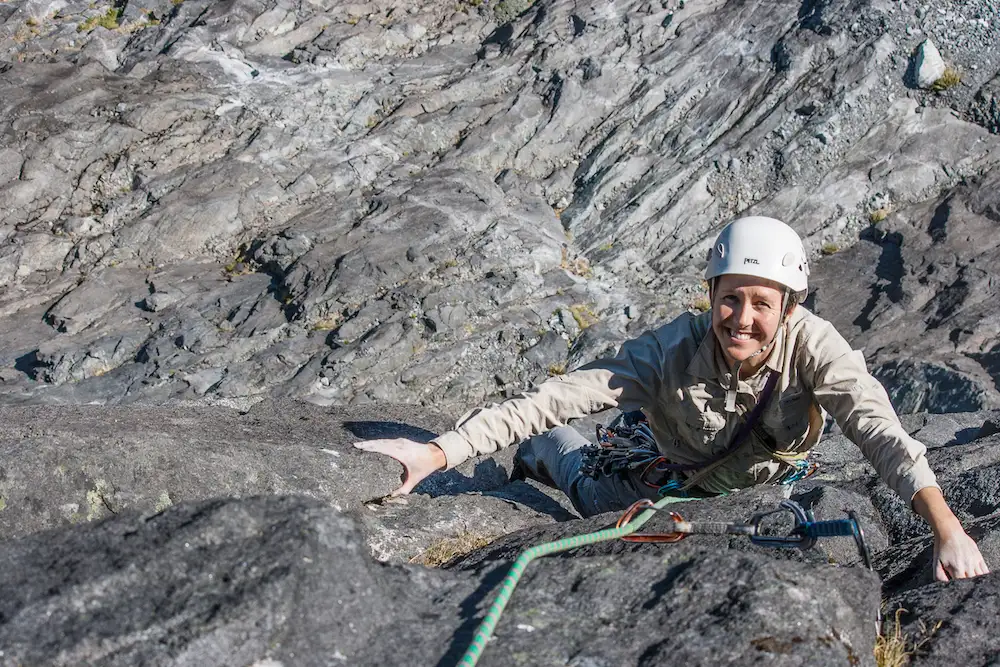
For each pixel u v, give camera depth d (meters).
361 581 2.18
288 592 2.02
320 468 3.69
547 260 14.90
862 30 17.09
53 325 13.70
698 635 2.11
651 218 15.86
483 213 15.34
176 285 14.28
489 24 19.34
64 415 4.01
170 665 1.83
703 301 14.65
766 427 3.41
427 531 3.77
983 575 2.78
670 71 17.52
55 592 1.97
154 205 15.34
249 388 12.66
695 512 3.17
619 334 13.78
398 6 19.44
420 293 13.75
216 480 3.57
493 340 13.58
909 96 16.86
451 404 12.91
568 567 2.41
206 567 2.07
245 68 17.69
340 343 13.19
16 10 18.66
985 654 2.48
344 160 16.20
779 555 2.91
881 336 13.46
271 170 15.88
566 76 17.45
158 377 12.68
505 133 16.89
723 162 16.27
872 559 3.31
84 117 16.12
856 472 4.96
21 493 3.39
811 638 2.12
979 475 3.97
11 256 14.48
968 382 11.65
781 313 3.12
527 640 2.11
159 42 18.03
